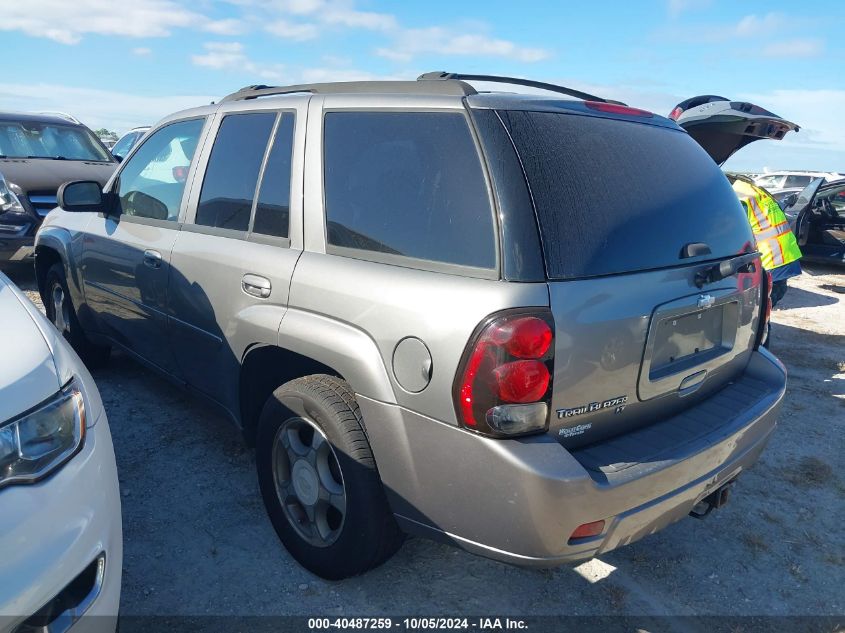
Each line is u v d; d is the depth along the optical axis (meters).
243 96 3.37
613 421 2.29
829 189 10.27
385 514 2.47
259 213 2.93
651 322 2.27
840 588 2.89
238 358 2.96
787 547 3.17
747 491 3.66
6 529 1.62
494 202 2.12
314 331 2.50
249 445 3.18
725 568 2.99
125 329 3.96
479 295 2.06
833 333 7.14
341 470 2.46
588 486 2.01
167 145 3.70
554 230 2.11
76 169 8.15
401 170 2.42
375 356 2.30
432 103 2.39
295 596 2.64
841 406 4.93
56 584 1.66
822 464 3.97
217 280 3.03
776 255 6.59
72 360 2.09
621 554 3.05
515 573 2.86
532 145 2.22
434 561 2.91
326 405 2.48
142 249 3.59
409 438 2.24
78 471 1.82
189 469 3.53
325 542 2.66
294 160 2.80
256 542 2.96
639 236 2.32
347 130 2.65
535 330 1.99
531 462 1.99
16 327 2.00
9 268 8.16
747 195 6.66
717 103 4.66
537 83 2.85
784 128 4.70
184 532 3.00
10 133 8.46
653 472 2.16
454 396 2.08
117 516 1.95
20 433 1.72
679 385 2.49
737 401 2.71
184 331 3.34
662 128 2.80
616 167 2.40
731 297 2.68
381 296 2.30
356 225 2.51
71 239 4.38
